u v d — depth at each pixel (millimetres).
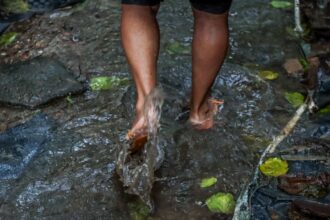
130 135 2080
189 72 2795
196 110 2416
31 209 2174
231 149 2389
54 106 2650
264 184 2244
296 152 2377
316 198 2176
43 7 3391
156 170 2293
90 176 2289
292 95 2670
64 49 3010
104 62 2893
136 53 2074
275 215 2117
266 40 3023
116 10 3318
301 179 2238
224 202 2176
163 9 3289
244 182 2258
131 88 2705
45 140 2469
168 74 2779
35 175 2311
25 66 2865
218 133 2451
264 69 2826
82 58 2930
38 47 3049
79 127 2525
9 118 2605
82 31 3148
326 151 2377
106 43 3031
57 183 2270
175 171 2299
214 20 2104
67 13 3318
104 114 2582
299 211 2100
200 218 2131
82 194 2221
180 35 3064
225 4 2084
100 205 2178
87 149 2412
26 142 2467
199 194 2213
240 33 3072
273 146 2406
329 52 2895
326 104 2580
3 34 3188
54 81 2752
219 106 2592
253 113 2568
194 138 2424
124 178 2244
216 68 2217
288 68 2828
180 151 2377
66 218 2137
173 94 2662
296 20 3127
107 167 2322
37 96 2676
